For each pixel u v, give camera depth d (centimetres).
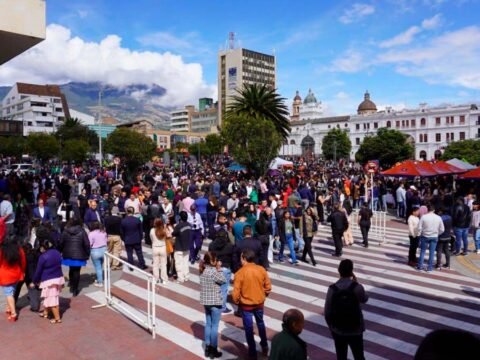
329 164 6456
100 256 992
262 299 627
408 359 632
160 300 907
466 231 1350
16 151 6600
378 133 7044
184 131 15375
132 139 3559
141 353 646
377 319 793
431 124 9300
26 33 880
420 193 2205
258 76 14138
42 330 731
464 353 178
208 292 628
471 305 873
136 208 1491
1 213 1319
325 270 1162
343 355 522
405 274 1123
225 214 1249
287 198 1705
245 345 684
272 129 3538
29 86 10719
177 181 2620
